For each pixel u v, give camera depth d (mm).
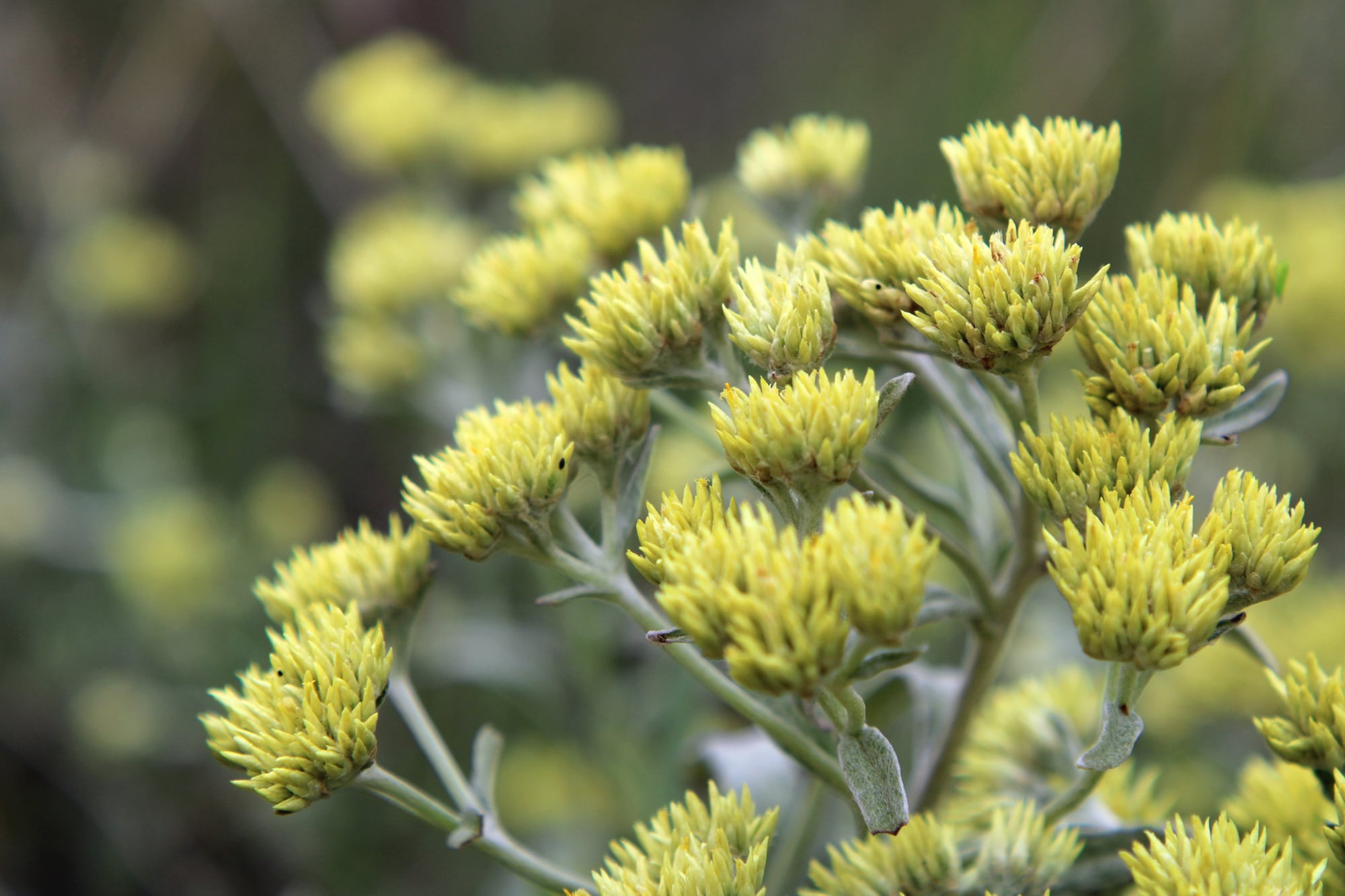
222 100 1014
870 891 328
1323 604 439
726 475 347
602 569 335
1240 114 733
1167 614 305
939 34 829
